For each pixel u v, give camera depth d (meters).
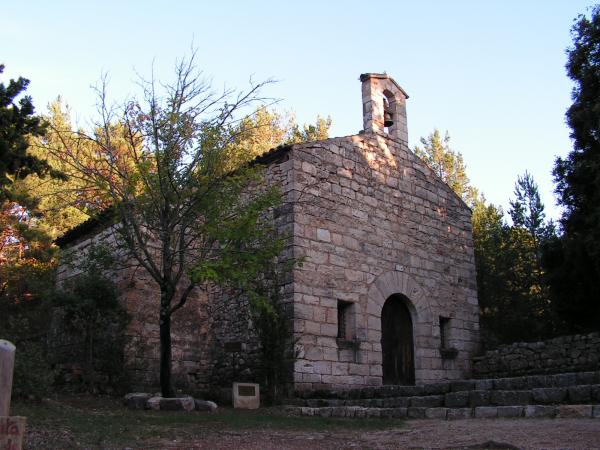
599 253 16.91
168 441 7.43
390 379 15.35
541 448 5.96
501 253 23.84
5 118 8.74
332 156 15.50
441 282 17.53
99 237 16.81
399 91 18.30
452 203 18.88
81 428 7.92
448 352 16.88
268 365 12.88
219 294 15.77
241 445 7.16
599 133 17.91
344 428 8.65
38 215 15.74
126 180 12.09
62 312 15.06
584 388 8.20
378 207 16.30
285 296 13.70
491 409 8.58
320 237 14.52
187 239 14.48
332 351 13.95
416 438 7.35
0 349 4.69
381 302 15.48
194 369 15.15
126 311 14.20
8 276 19.16
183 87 12.23
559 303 19.05
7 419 4.49
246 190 14.48
